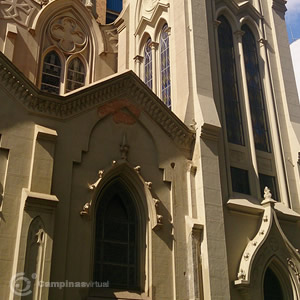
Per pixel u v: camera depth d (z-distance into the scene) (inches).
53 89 982.4
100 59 1064.2
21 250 565.0
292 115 950.4
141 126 759.1
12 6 984.9
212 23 928.3
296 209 862.5
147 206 707.4
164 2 1000.9
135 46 1062.4
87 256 628.7
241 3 1007.6
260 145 900.6
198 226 711.7
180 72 863.1
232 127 876.0
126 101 758.5
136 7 1101.7
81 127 696.4
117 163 701.9
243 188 828.6
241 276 706.8
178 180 749.9
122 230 696.4
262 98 956.0
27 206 588.4
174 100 862.5
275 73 989.2
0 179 611.5
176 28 914.1
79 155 677.3
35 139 643.5
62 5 1041.5
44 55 991.6
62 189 642.2
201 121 779.4
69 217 634.2
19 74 665.0
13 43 946.1
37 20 993.5
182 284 681.6
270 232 764.6
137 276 674.8
